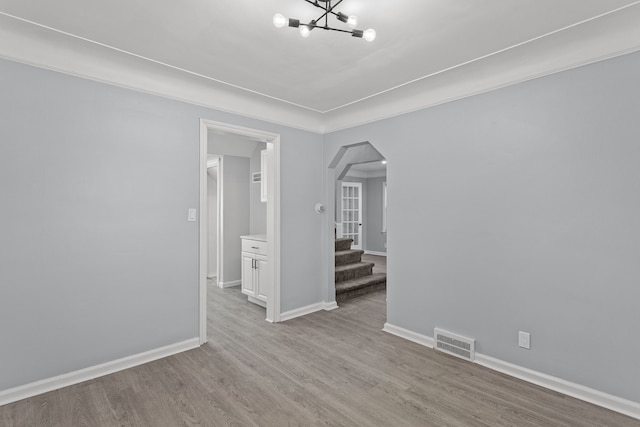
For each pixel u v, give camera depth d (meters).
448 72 2.64
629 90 1.98
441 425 1.89
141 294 2.61
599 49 2.07
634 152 1.96
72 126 2.30
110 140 2.47
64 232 2.27
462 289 2.75
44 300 2.20
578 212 2.16
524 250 2.40
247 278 4.41
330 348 2.92
